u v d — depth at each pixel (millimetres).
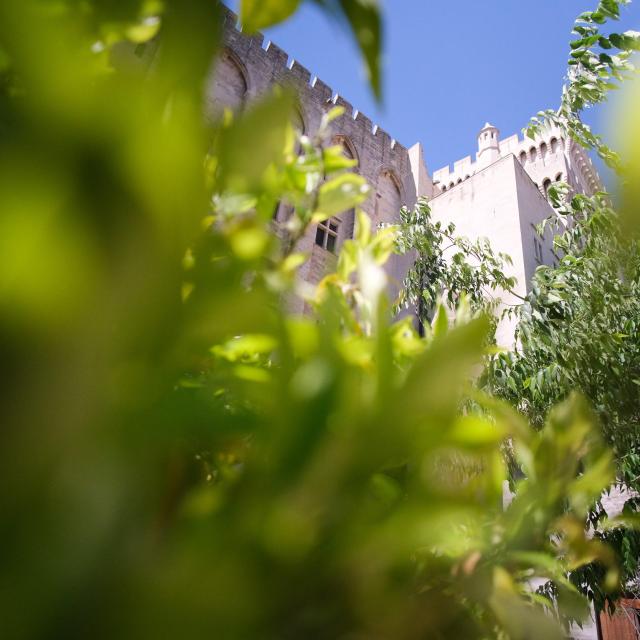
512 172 16094
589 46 4969
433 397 205
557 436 375
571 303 6051
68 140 160
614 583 387
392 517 242
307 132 15188
